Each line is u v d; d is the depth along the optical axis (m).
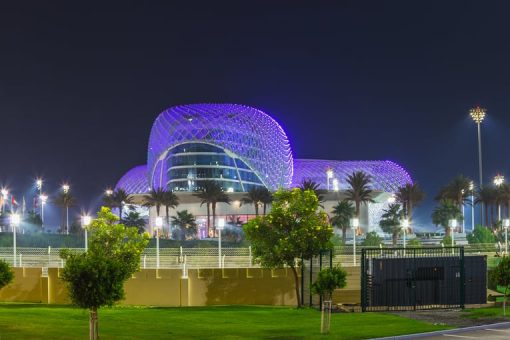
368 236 78.56
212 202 126.44
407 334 25.16
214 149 138.12
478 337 24.50
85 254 22.03
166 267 46.12
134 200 141.62
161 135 142.00
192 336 25.03
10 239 83.50
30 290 42.91
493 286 41.50
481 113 105.44
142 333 25.53
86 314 30.98
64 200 145.50
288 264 38.53
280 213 38.06
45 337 23.39
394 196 135.75
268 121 148.00
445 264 35.59
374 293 34.75
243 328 27.52
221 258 47.06
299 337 24.72
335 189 133.50
